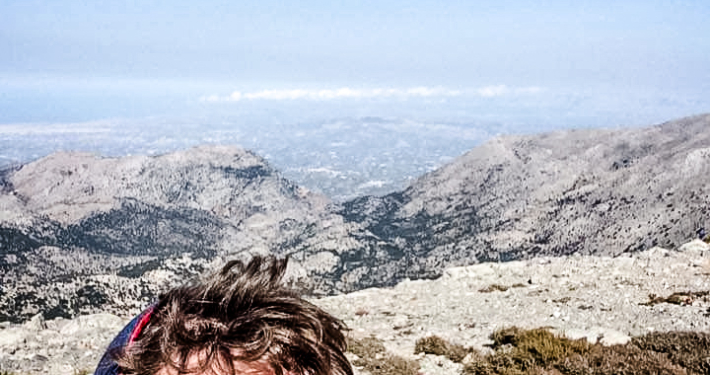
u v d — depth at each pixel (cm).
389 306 2008
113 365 114
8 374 1345
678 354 1177
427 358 1362
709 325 1538
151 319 118
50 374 1373
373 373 1261
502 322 1691
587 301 1877
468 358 1329
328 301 2098
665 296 1870
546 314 1761
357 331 1645
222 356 107
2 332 1705
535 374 1160
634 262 2367
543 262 2512
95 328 1830
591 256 2550
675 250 2586
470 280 2322
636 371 1103
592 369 1145
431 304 2008
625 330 1522
